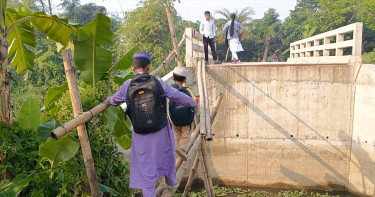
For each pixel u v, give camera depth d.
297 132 10.15
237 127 10.36
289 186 10.34
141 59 3.16
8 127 3.67
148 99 3.02
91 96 4.07
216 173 10.62
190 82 9.51
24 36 4.62
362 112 9.54
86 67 4.07
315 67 9.86
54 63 21.05
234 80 10.22
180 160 4.54
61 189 3.58
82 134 3.24
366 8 36.84
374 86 9.09
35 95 16.33
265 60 49.69
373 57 24.62
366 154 9.52
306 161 10.21
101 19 3.81
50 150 3.45
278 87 10.07
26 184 3.42
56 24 4.43
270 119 10.20
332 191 10.20
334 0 39.59
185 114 4.65
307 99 10.00
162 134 3.17
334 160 10.10
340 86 9.84
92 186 3.34
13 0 25.56
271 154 10.31
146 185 3.10
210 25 11.21
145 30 20.11
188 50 9.68
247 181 10.52
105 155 4.25
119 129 4.36
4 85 3.62
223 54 48.06
